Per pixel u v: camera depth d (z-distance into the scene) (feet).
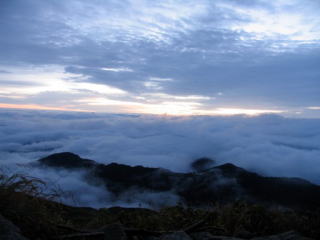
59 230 9.57
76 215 13.47
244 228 14.38
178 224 14.28
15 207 8.59
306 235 14.26
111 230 9.00
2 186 8.93
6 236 6.85
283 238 10.87
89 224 12.38
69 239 9.00
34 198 9.37
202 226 12.55
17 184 9.08
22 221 8.46
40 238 8.52
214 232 13.07
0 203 8.51
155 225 14.23
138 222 14.19
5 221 7.39
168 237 9.54
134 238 9.88
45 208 9.80
